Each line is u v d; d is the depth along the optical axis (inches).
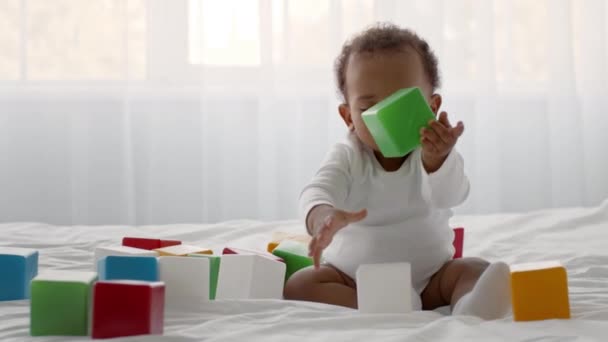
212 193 117.6
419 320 40.8
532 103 123.7
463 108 121.0
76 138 115.4
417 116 44.2
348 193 51.9
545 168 124.0
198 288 44.0
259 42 116.6
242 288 47.6
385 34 53.5
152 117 115.7
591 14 123.9
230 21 116.3
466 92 121.0
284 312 42.1
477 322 39.1
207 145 117.9
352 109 52.0
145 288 36.1
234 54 116.6
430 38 118.4
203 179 117.6
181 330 38.1
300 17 117.9
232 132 118.0
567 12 121.6
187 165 116.6
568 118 123.3
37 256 48.1
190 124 116.1
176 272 43.9
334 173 50.6
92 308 36.6
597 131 124.7
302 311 42.0
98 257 47.4
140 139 116.0
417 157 51.0
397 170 51.6
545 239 68.3
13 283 45.6
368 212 51.9
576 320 38.4
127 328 36.0
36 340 36.6
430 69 54.9
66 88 114.2
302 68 118.2
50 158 114.7
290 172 119.0
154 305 36.4
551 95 123.3
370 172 51.7
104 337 36.0
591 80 124.4
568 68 122.3
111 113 115.0
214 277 46.9
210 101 117.1
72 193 115.5
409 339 36.0
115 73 114.9
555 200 125.6
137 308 36.0
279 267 49.1
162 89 115.3
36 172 114.4
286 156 119.0
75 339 36.7
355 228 52.0
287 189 119.2
